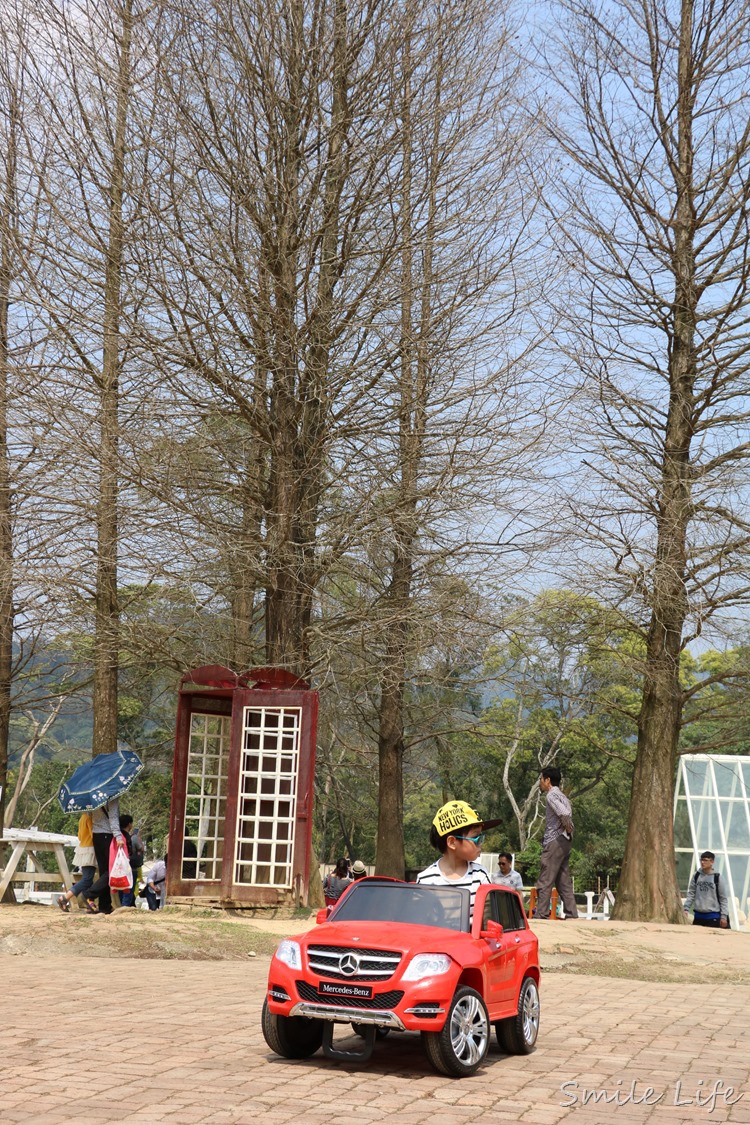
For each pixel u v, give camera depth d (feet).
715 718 77.66
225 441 64.59
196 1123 17.94
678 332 71.87
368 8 63.62
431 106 64.28
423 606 66.28
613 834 171.32
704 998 39.83
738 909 77.05
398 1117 18.94
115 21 60.44
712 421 71.82
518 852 164.45
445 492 63.16
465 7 64.13
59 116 60.08
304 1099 20.07
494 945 24.77
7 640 70.85
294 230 63.41
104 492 61.77
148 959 42.78
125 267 60.85
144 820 127.85
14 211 60.03
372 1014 22.40
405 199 64.75
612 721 144.05
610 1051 27.27
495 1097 21.03
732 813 79.92
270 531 65.77
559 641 73.61
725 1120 20.24
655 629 72.28
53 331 60.95
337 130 62.95
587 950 49.93
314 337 64.90
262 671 57.36
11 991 32.86
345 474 67.00
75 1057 23.18
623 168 70.18
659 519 69.56
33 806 158.71
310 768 54.80
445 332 63.93
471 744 145.48
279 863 55.31
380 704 96.99
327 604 73.26
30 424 60.54
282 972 23.40
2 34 59.57
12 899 65.72
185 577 64.34
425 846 180.65
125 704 126.72
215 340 61.16
